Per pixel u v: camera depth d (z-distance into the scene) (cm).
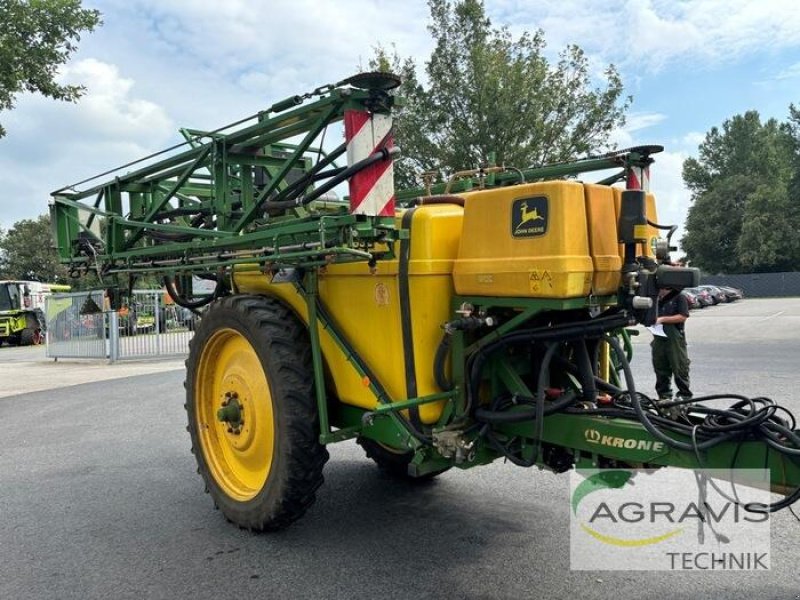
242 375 417
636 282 285
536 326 320
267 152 463
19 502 477
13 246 6012
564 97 1877
